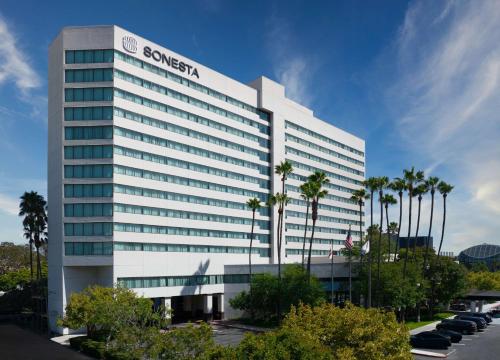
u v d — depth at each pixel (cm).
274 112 9588
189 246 7531
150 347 3017
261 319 7344
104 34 6650
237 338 5528
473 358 4294
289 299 6372
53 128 6800
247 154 8912
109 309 4241
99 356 4231
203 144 7919
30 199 7675
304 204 10562
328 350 2172
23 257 13350
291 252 9988
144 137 6925
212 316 7981
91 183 6456
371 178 7250
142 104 6938
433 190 8175
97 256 6344
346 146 12631
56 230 6562
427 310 8231
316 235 11056
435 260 8050
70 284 6372
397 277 6744
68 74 6619
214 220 8050
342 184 12300
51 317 6450
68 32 6662
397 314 7650
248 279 7969
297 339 2064
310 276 6825
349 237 6294
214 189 8094
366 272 7025
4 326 6794
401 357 2464
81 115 6556
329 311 2741
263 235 9238
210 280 7862
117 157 6519
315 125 11231
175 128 7425
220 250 8144
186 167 7575
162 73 7294
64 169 6494
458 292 7662
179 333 2589
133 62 6875
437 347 4794
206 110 8031
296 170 10338
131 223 6619
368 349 2377
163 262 7038
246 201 8831
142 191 6825
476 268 16025
